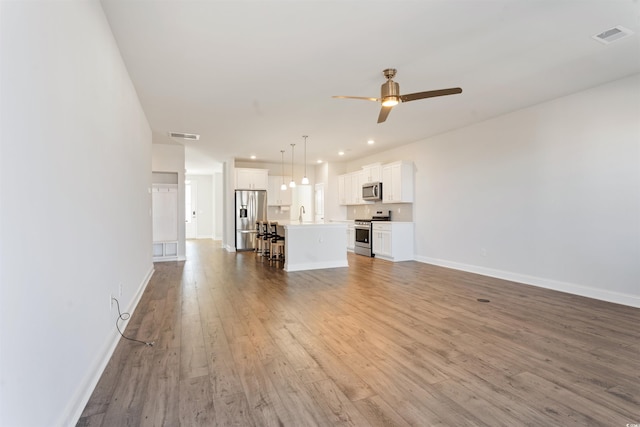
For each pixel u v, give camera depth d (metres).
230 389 1.99
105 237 2.38
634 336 2.79
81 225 1.85
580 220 4.07
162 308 3.64
